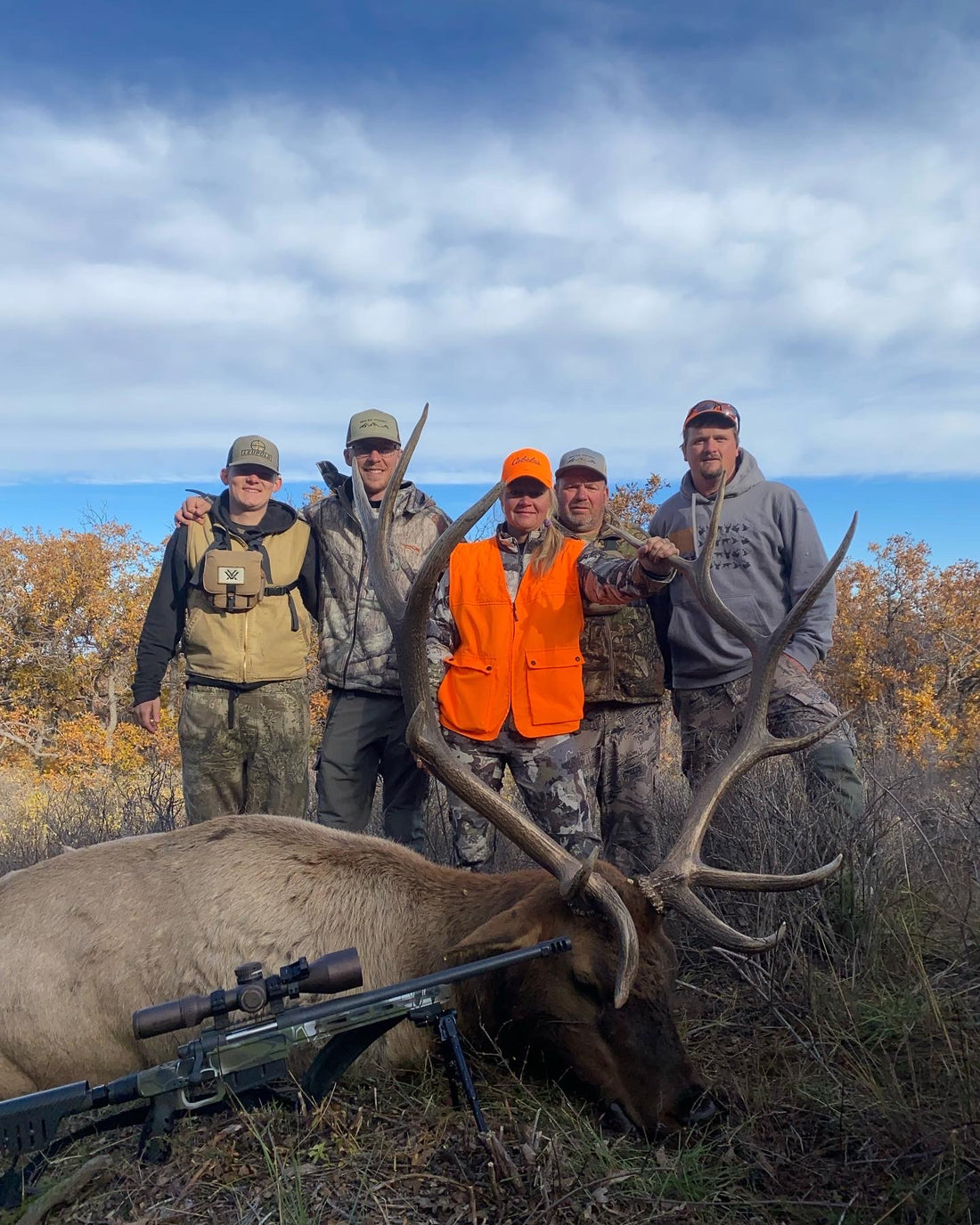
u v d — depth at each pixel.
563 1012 3.17
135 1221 2.69
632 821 5.32
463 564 4.62
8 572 27.16
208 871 3.71
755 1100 3.12
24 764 25.06
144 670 5.66
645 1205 2.68
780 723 5.43
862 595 17.91
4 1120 2.86
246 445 5.48
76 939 3.65
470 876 3.70
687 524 5.77
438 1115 3.10
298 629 5.61
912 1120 2.87
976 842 4.74
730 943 3.13
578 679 4.53
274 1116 3.09
